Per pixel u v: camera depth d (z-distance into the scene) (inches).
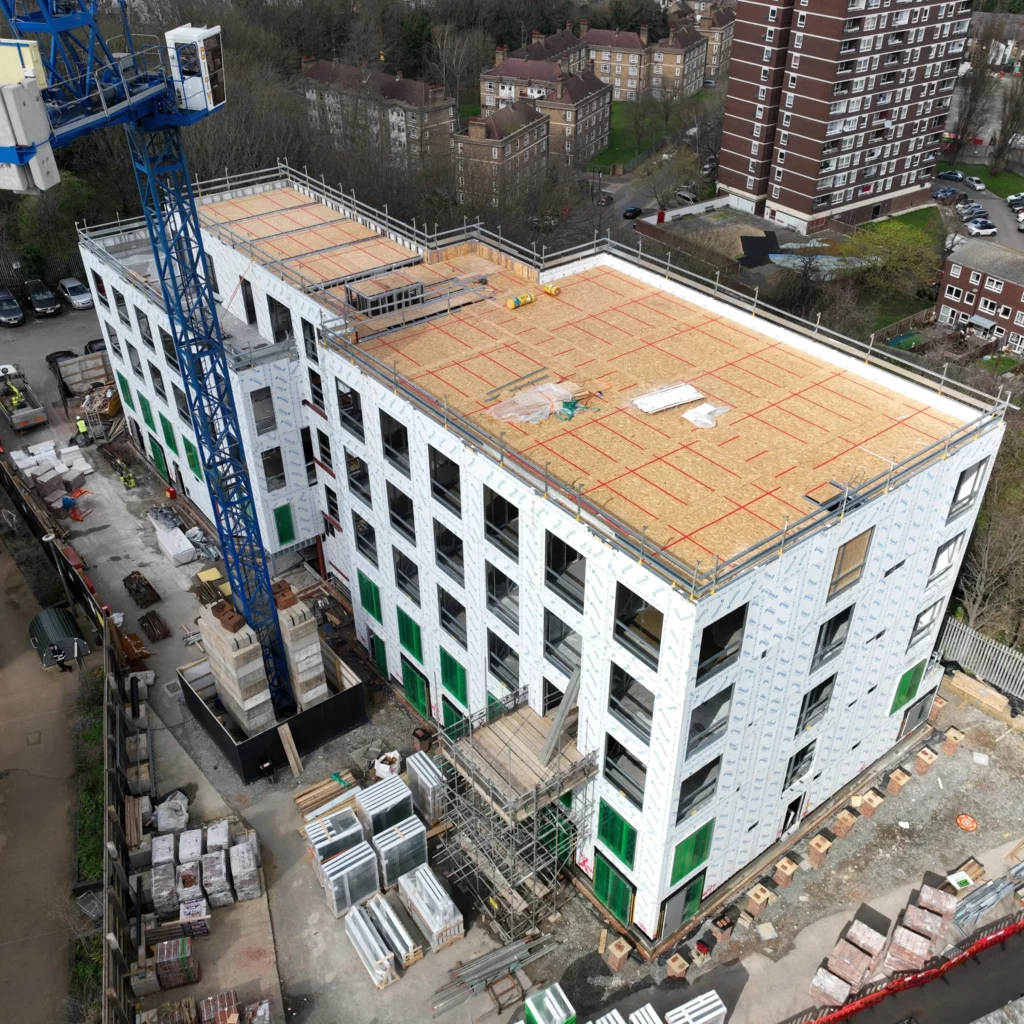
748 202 4889.3
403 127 4699.8
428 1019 1274.6
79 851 1486.2
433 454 1389.0
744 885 1446.9
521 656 1378.0
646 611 1093.8
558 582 1237.7
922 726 1695.4
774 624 1153.4
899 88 4547.2
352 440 1611.7
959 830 1534.2
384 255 1925.4
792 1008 1286.9
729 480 1258.6
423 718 1745.8
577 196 4318.4
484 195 3833.7
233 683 1584.6
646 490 1235.9
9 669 1851.6
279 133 3791.8
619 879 1339.8
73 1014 1282.0
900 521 1261.1
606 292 1834.4
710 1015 1203.2
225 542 1598.2
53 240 3435.0
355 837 1425.9
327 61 5108.3
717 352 1605.6
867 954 1317.7
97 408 2610.7
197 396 1483.8
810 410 1430.9
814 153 4493.1
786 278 3654.0
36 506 2207.2
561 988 1285.7
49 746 1686.8
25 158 1005.2
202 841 1462.8
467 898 1427.2
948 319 3676.2
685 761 1146.7
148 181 1290.6
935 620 1510.8
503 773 1283.2
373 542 1697.8
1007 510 1905.8
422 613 1611.7
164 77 1212.5
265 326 1895.9
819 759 1453.0
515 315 1737.2
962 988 1316.4
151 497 2342.5
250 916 1407.5
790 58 4409.5
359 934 1342.3
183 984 1317.7
